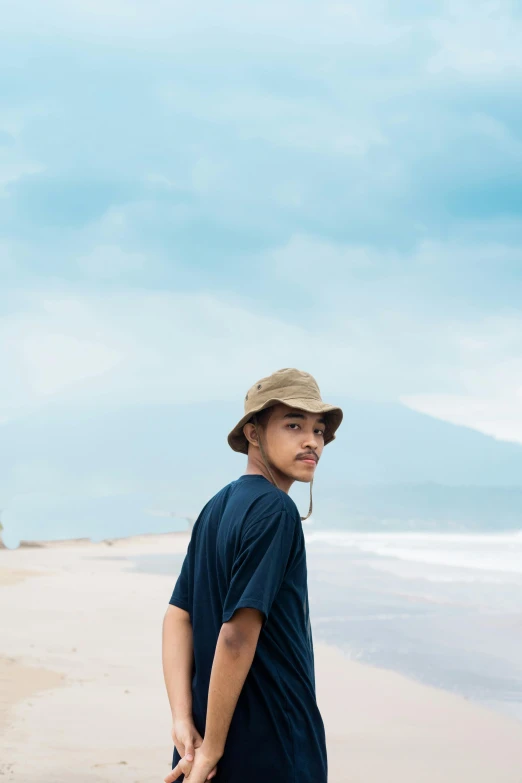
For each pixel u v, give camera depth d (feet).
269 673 7.25
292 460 7.88
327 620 37.58
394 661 28.50
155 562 84.12
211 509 8.18
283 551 7.30
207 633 7.70
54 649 29.78
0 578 60.44
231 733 7.16
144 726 19.26
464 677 25.98
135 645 31.01
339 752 18.33
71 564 81.76
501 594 46.32
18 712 20.26
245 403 8.25
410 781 16.28
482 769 16.96
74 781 15.29
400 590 49.08
